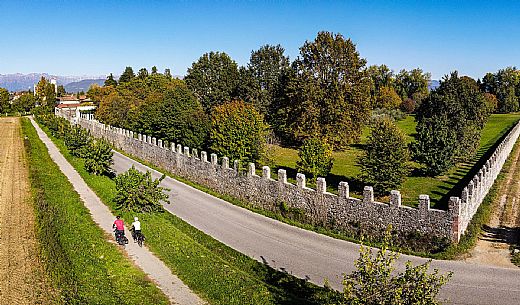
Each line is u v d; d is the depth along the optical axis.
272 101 72.25
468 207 24.05
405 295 10.77
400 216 23.19
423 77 132.00
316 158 34.41
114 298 16.44
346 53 57.75
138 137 54.94
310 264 21.31
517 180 36.81
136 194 28.42
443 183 36.59
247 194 32.66
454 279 18.72
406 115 97.31
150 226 25.64
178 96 60.03
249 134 41.12
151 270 19.72
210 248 23.47
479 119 57.53
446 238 21.91
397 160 29.92
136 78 115.19
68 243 21.89
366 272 11.22
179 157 42.62
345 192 25.45
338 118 56.75
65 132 61.22
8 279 18.06
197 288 17.81
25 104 135.12
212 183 37.06
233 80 81.31
